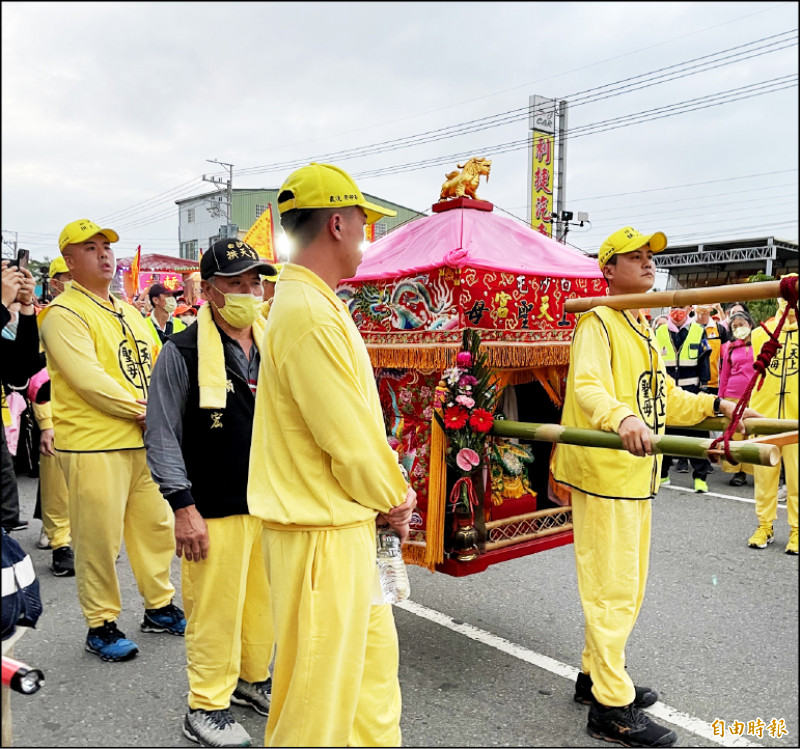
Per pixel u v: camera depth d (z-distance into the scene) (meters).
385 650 2.03
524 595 4.05
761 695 2.92
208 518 2.52
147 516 3.42
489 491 3.29
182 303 8.04
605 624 2.57
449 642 3.43
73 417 3.18
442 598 4.01
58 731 2.68
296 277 1.88
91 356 3.20
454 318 2.93
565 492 3.46
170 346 2.58
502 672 3.12
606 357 2.59
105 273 3.38
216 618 2.55
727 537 5.27
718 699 2.89
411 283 3.09
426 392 3.23
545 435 2.67
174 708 2.84
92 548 3.20
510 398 3.54
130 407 3.20
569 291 3.43
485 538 3.09
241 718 2.76
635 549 2.59
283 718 1.82
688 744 2.57
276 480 1.88
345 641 1.83
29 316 2.77
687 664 3.19
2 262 2.08
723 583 4.26
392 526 1.98
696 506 6.23
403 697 2.91
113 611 3.30
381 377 3.41
